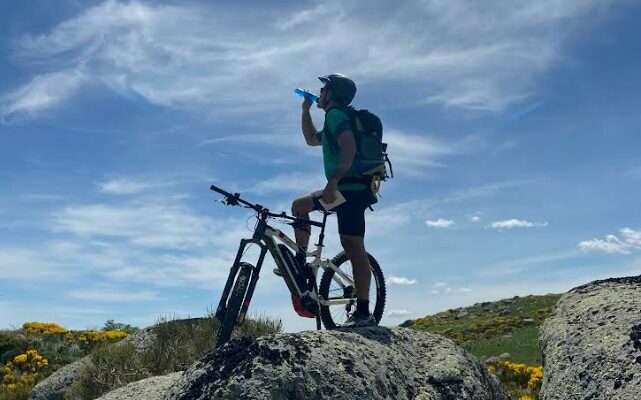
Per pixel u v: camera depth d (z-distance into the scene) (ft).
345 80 21.94
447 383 18.04
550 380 16.63
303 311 21.90
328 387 14.88
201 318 41.81
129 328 72.43
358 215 21.20
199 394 14.66
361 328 19.76
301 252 22.07
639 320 16.37
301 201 22.25
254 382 14.44
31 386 50.57
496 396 20.11
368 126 21.24
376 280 25.22
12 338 63.52
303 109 24.63
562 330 17.97
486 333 97.91
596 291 19.72
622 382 14.48
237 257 21.07
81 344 64.03
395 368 17.48
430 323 125.08
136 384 21.53
